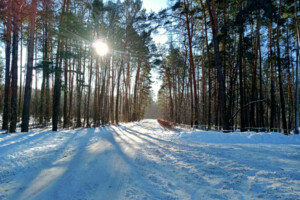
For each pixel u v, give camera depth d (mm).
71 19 14555
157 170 4461
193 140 10102
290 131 15875
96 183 3686
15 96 12352
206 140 9906
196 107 17641
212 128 16406
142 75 42000
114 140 9844
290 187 3312
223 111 12953
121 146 7832
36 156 5957
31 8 12234
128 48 26031
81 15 20344
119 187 3482
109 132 14594
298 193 3047
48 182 3748
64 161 5367
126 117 33781
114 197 3068
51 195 3174
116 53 24922
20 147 7262
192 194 3168
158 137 11609
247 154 6047
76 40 16891
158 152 6480
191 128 17641
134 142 9094
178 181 3762
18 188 3475
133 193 3205
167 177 3990
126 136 11914
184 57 24250
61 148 7516
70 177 4020
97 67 23750
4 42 13594
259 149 7004
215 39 13391
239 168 4473
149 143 8766
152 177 3986
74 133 13242
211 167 4590
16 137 9719
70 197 3094
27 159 5531
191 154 6090
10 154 5969
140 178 3945
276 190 3207
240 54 15867
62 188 3453
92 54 20578
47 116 20250
